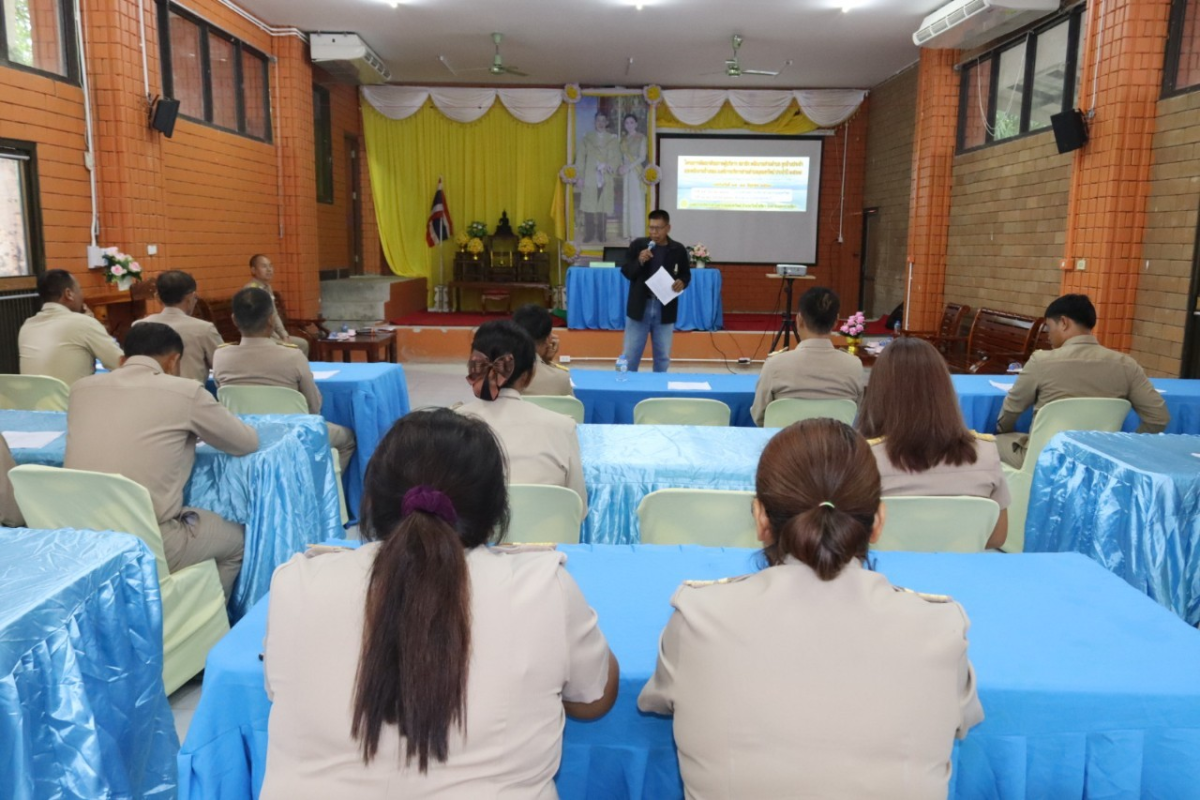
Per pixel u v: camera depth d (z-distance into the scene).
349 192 11.66
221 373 3.84
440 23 8.72
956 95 8.80
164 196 6.66
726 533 2.14
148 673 1.86
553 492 2.15
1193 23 5.61
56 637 1.57
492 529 1.16
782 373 3.53
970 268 8.52
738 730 1.03
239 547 2.72
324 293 10.04
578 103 11.73
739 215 12.27
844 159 12.17
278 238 9.12
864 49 9.60
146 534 2.29
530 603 1.08
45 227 5.48
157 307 6.50
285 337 6.51
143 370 2.55
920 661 1.03
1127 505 2.62
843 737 1.01
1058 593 1.65
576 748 1.35
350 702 1.02
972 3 7.01
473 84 11.84
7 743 1.44
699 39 9.27
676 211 12.27
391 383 4.64
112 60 5.96
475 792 1.00
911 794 1.00
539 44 9.55
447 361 9.72
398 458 1.12
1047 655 1.41
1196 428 4.06
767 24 8.65
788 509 1.11
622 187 11.91
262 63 8.72
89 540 1.84
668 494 2.11
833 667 1.03
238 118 8.16
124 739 1.79
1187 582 2.52
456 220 12.01
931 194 8.97
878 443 2.17
